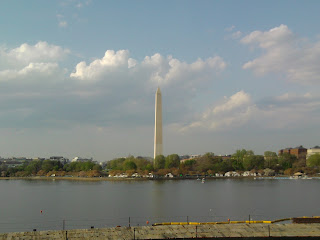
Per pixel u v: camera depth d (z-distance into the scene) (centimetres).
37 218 11175
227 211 11981
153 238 6462
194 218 10694
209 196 16838
